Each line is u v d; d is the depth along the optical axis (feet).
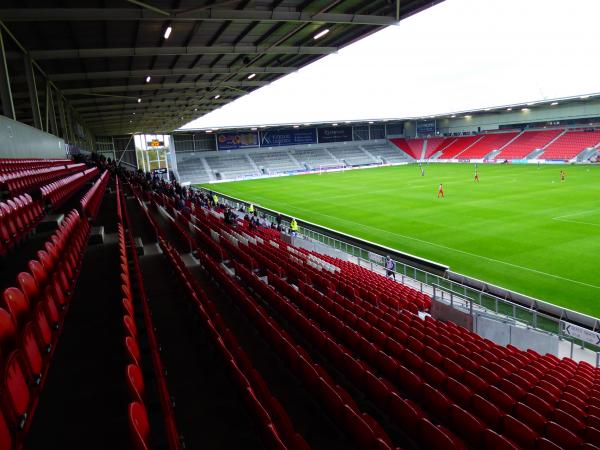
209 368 18.54
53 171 50.37
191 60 78.48
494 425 18.17
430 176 171.32
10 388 9.69
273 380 20.22
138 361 13.23
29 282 15.26
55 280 17.65
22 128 53.36
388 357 22.35
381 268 61.98
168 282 30.68
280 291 36.14
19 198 27.35
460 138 255.70
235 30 61.52
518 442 17.08
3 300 12.55
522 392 20.95
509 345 31.99
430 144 264.52
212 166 230.27
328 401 16.85
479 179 151.12
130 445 10.75
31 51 61.00
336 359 22.52
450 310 39.11
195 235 53.21
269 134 250.57
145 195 80.94
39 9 44.98
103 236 34.96
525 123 227.61
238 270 38.75
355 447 15.25
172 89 106.42
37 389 11.56
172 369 18.52
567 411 19.93
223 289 32.27
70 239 26.23
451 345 28.60
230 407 15.97
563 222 79.30
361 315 32.53
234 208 117.19
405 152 265.54
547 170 164.86
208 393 16.79
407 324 31.45
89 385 13.37
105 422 11.64
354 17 55.42
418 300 43.16
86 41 60.70
